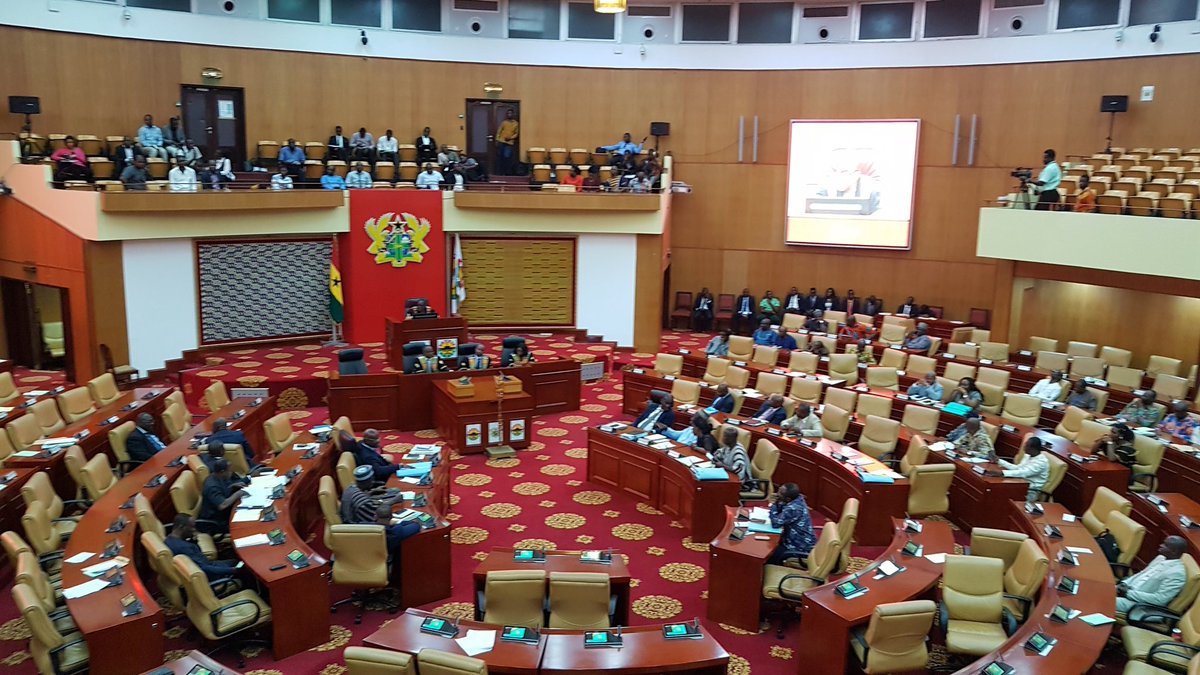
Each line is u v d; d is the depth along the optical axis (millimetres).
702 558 10320
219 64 20875
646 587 9555
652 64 23672
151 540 7914
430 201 20328
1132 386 15867
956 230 22641
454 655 6156
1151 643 7469
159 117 20469
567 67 23578
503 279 21469
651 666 6539
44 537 8617
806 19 23078
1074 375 16781
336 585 9391
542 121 23734
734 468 10914
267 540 8500
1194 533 9297
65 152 17500
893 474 10758
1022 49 21266
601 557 8234
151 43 20141
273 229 18828
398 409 15039
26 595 6820
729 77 23625
